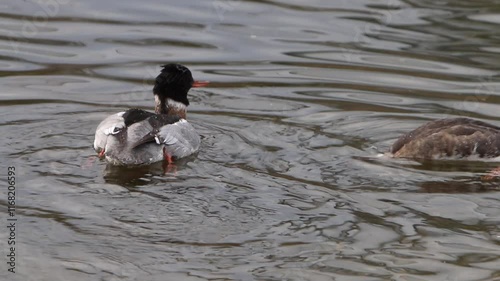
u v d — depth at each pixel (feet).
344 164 49.14
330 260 38.93
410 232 41.75
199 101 58.18
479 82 60.64
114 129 48.60
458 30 68.95
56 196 43.65
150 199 43.68
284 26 69.82
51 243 39.19
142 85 60.18
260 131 53.57
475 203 44.98
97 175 46.57
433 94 59.06
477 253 40.09
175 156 49.26
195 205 43.21
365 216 43.01
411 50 65.72
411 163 49.75
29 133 51.47
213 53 65.26
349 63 63.67
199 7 73.20
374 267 38.50
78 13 71.41
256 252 39.19
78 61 63.46
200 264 38.04
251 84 60.54
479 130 50.98
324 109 56.80
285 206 43.55
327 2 74.54
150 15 71.41
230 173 47.47
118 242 39.42
